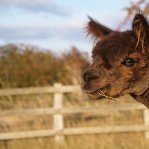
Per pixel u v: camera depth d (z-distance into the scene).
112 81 5.79
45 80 18.98
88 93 5.94
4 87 18.16
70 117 14.51
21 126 13.82
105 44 5.82
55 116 13.03
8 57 19.36
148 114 13.23
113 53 5.75
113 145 11.81
